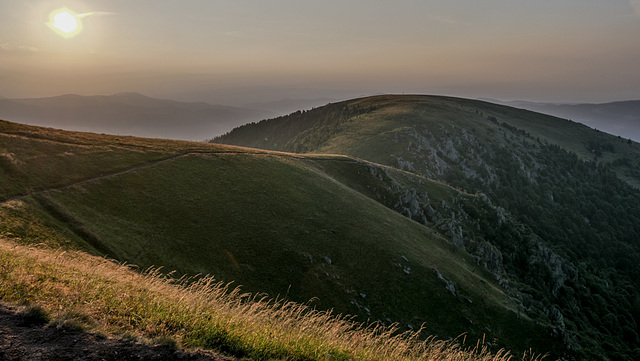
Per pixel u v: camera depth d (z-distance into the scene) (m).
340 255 60.66
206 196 63.41
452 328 54.59
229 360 7.47
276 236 59.22
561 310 100.25
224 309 10.54
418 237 81.62
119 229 46.66
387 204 103.94
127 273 15.20
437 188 134.50
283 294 48.44
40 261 13.09
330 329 10.74
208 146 91.75
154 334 7.98
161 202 56.91
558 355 57.06
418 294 58.53
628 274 163.12
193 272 45.41
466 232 112.88
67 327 7.46
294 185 80.81
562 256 140.62
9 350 6.20
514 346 56.31
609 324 107.31
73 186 51.94
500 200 196.62
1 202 41.34
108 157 65.25
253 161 85.81
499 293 72.06
